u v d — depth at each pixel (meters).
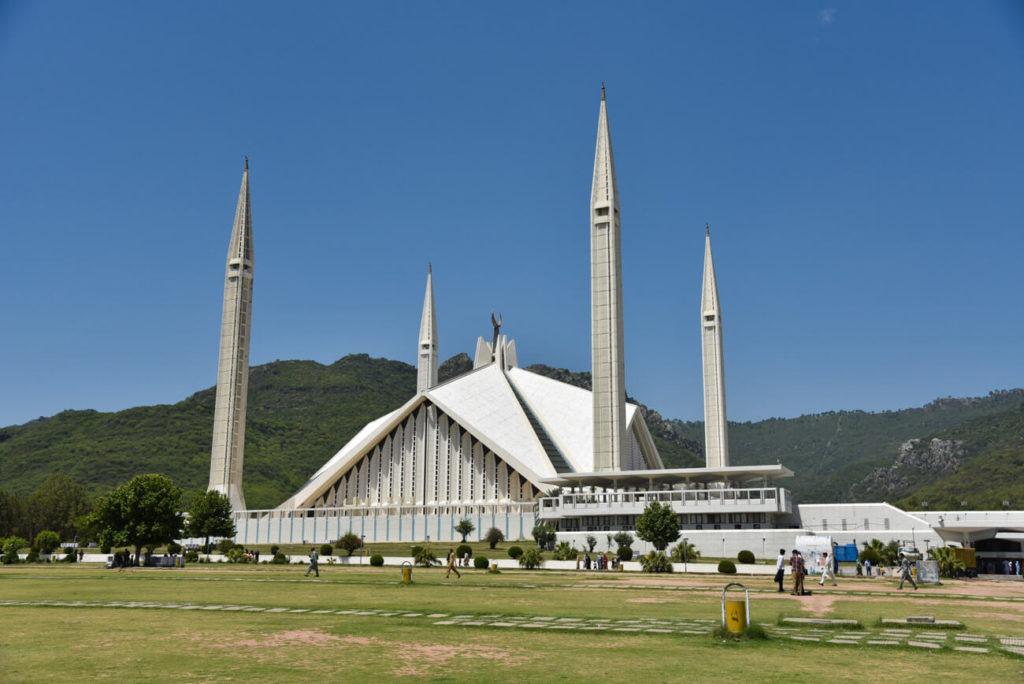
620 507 86.06
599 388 94.19
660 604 34.44
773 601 35.84
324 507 121.12
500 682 17.55
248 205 124.12
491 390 126.38
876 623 26.88
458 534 105.56
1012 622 28.47
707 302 117.88
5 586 46.53
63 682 17.62
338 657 20.69
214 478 116.56
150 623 27.66
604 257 96.88
